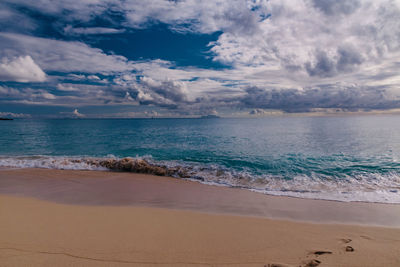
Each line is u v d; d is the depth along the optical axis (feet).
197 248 10.80
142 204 19.03
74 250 10.20
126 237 11.85
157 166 36.11
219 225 14.20
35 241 11.03
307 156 43.62
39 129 143.64
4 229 12.55
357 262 9.55
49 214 15.64
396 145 54.95
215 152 51.13
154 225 13.89
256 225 14.34
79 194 22.17
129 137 92.02
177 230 13.14
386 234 13.10
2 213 15.70
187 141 75.25
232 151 52.08
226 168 35.22
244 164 37.86
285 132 102.83
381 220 15.66
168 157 45.91
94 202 19.51
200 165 37.29
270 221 15.20
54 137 91.81
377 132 89.35
